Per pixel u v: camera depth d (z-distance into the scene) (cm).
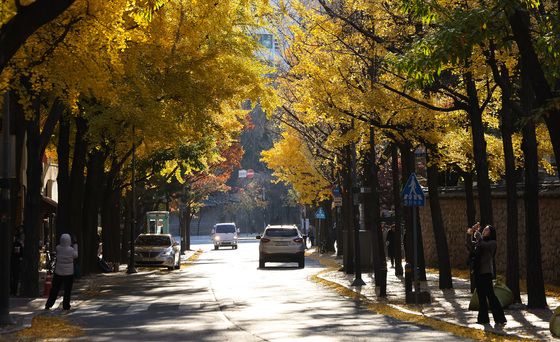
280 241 8106
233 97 5547
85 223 6969
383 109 4384
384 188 10575
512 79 3925
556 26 2753
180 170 9925
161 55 4853
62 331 3116
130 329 3180
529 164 3553
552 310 3516
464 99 3922
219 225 15538
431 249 7556
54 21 3138
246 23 5353
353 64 4591
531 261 3578
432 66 2769
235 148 13400
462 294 4497
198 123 5441
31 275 4794
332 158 7781
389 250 7844
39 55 3250
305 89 4925
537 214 3572
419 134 4462
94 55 3269
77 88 3416
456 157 4694
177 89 5088
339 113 4603
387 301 4250
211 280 6444
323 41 4741
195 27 4897
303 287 5559
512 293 3588
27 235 4794
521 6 2772
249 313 3800
